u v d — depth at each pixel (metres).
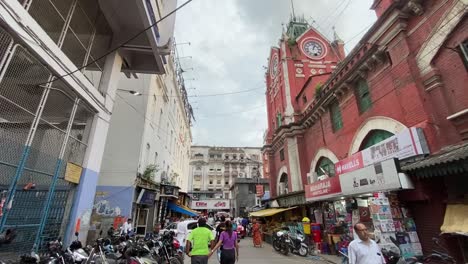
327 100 14.99
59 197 7.46
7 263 4.91
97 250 5.87
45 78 6.67
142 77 17.25
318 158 16.69
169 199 22.20
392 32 9.40
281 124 22.08
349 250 4.03
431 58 8.05
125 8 9.69
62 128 7.55
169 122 24.02
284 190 22.00
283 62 23.03
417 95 8.21
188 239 5.63
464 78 7.13
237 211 43.59
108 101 9.99
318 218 14.12
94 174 9.06
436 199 7.05
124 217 13.80
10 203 5.54
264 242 19.77
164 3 12.14
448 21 7.56
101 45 10.15
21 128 5.99
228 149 65.00
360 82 12.22
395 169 7.33
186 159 37.47
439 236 6.81
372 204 7.91
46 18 7.07
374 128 10.72
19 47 5.71
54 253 4.87
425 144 7.50
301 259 10.91
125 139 15.62
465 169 5.54
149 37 10.16
